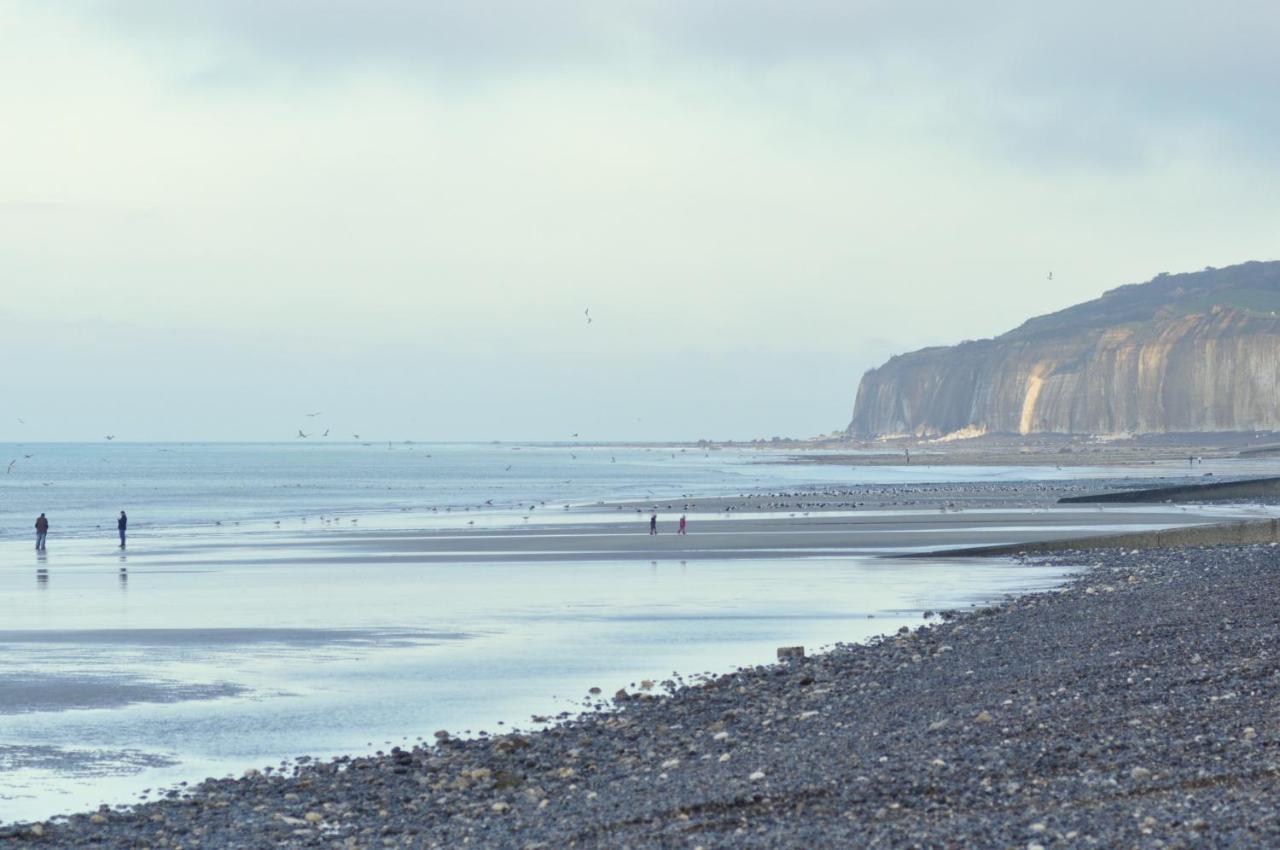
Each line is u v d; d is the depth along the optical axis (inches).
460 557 3457.2
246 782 1077.1
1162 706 1109.7
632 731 1241.4
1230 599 1908.2
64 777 1110.4
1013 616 1958.7
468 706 1411.2
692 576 2864.2
